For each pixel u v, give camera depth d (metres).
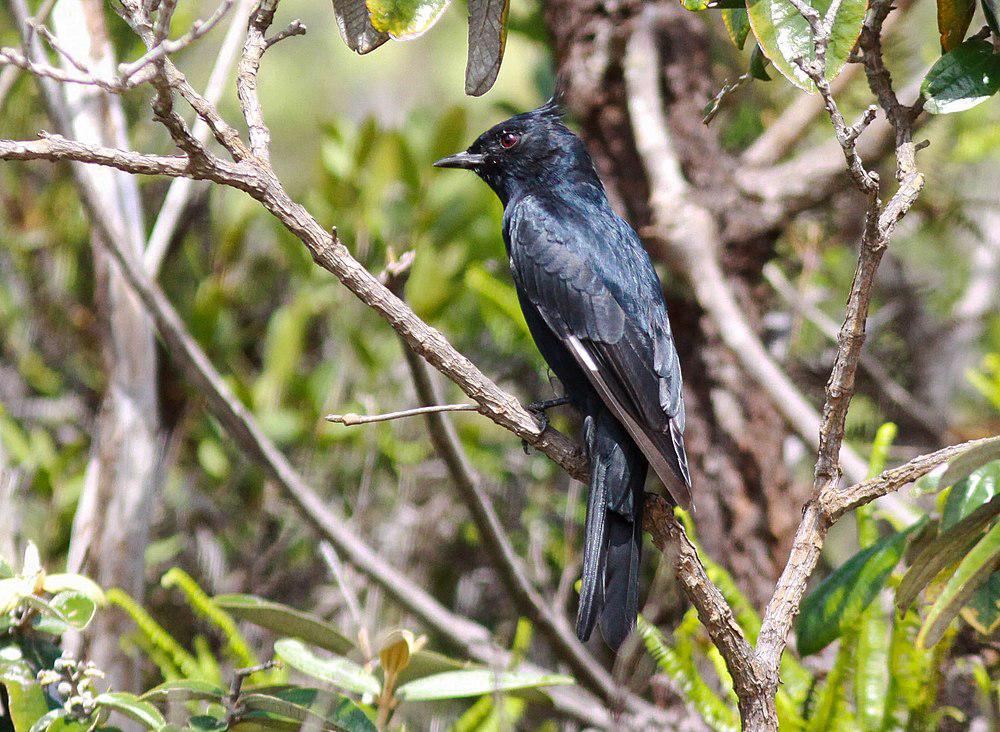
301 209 5.71
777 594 5.63
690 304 10.84
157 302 8.78
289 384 11.89
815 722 7.32
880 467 7.97
